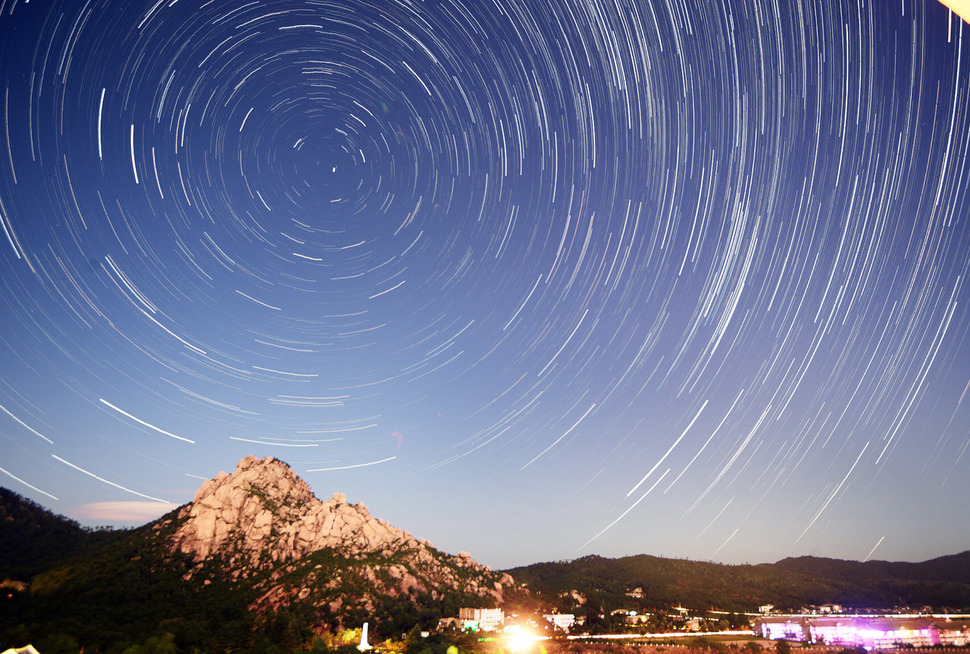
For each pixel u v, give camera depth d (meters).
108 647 98.25
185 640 111.12
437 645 131.62
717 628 191.38
